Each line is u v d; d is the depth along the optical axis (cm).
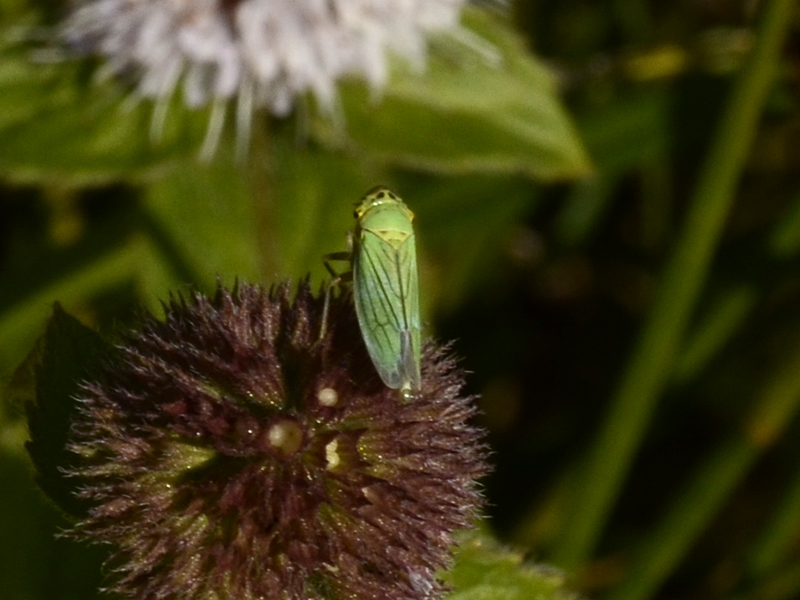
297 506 8
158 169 11
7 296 12
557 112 11
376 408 9
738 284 12
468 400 9
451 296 12
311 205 11
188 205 11
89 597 10
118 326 9
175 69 11
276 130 11
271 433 8
